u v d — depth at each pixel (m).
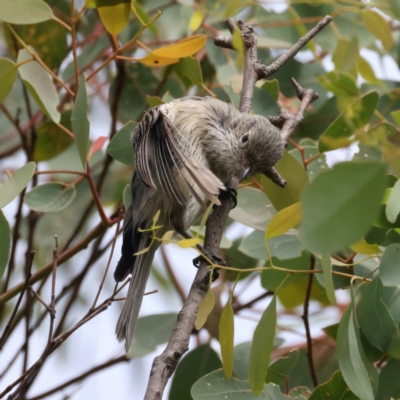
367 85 9.59
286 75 9.97
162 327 9.29
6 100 11.62
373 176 3.15
